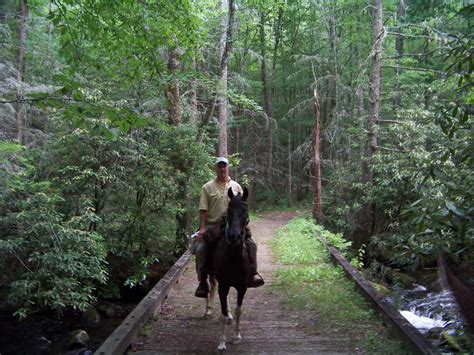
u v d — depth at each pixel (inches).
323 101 1285.7
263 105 1563.7
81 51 247.3
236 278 248.7
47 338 388.2
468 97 236.1
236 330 264.7
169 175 507.8
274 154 1569.9
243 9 651.5
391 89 944.9
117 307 473.4
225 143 890.7
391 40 981.8
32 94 168.4
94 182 460.8
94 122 175.2
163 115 541.6
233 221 233.6
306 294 369.1
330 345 259.4
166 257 575.8
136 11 245.9
